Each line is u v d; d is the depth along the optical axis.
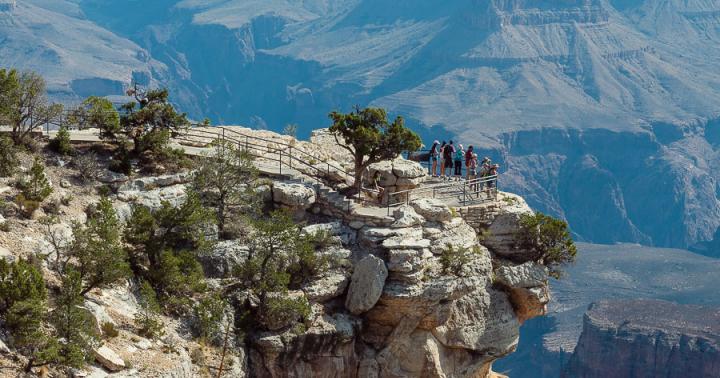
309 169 69.69
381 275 61.28
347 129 66.94
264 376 59.19
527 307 66.00
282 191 65.00
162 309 57.22
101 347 49.72
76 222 54.31
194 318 57.88
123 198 62.53
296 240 60.78
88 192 62.12
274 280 59.78
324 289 61.34
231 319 58.78
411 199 68.12
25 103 65.75
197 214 59.72
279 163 70.44
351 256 63.28
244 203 64.00
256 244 61.75
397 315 62.12
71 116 70.00
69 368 47.56
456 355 64.06
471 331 63.72
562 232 67.31
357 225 64.38
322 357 60.53
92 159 64.38
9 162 60.06
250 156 67.19
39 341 46.62
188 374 52.97
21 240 54.22
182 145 71.25
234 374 56.41
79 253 52.97
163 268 57.75
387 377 62.16
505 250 67.50
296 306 59.00
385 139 66.31
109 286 55.19
